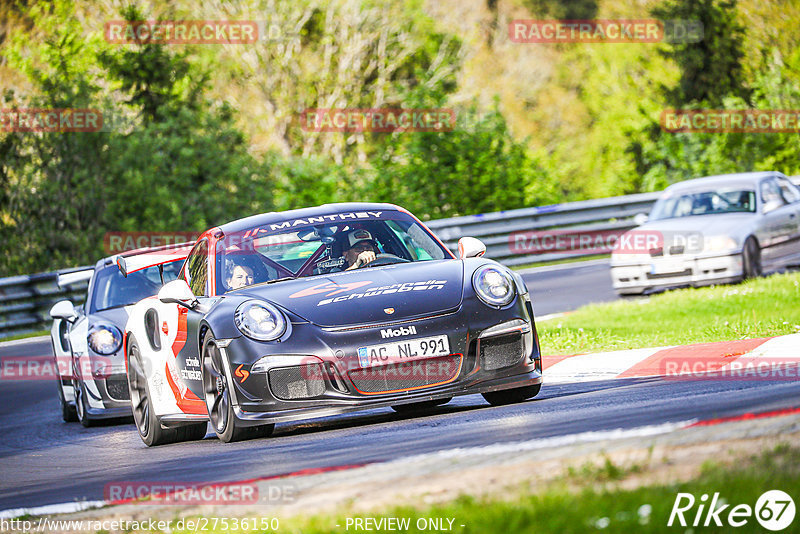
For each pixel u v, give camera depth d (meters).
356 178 91.94
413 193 84.19
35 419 37.53
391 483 13.91
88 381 32.94
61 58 98.06
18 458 27.75
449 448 16.58
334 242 25.00
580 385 26.20
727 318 33.00
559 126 148.62
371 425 22.72
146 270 35.28
